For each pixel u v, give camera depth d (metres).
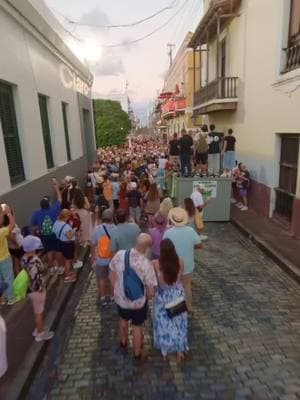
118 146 42.22
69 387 4.14
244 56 12.56
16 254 6.16
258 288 6.48
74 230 6.71
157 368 4.41
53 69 11.70
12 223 5.78
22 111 8.30
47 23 10.29
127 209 10.72
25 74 8.61
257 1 11.11
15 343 4.77
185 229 5.19
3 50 7.23
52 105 11.37
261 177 11.30
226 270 7.31
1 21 7.17
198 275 7.09
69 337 5.18
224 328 5.23
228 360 4.52
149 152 28.38
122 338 4.80
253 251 8.42
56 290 6.44
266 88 10.60
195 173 12.10
